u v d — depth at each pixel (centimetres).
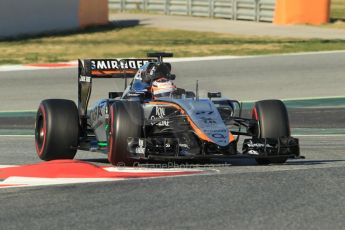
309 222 2389
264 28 12425
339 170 3228
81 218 2447
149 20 14088
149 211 2522
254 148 3288
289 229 2312
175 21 13875
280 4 13025
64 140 3522
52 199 2716
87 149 3556
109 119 3312
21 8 11362
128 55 9469
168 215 2469
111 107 3322
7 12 11175
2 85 7306
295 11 12938
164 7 15488
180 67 8250
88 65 3881
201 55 9306
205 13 14662
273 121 3381
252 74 7825
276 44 10269
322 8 12888
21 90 7069
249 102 6525
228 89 7112
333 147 4366
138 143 3178
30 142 4666
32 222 2408
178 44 10531
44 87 7206
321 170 3228
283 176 3086
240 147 4434
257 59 8781
